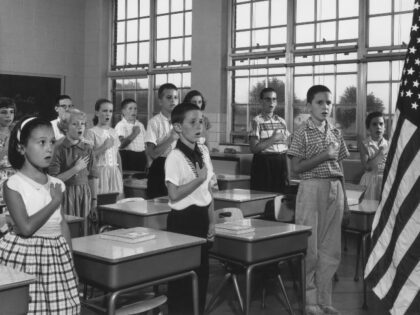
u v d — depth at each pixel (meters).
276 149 5.81
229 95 7.99
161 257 2.60
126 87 9.53
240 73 7.91
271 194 4.54
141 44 9.34
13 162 2.46
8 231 2.62
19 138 2.42
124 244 2.68
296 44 7.41
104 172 5.20
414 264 2.71
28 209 2.41
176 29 8.82
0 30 9.00
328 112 3.61
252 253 3.00
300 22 7.39
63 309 2.39
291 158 3.69
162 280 2.62
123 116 7.39
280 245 3.16
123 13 9.61
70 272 2.47
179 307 3.16
